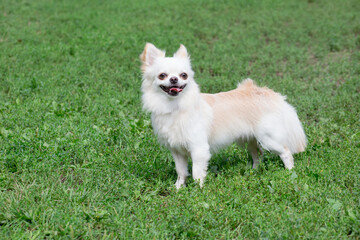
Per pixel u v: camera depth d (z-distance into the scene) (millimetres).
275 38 11812
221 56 10117
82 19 13070
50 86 7891
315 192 4094
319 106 7062
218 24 12930
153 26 12539
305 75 8891
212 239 3457
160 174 4887
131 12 14266
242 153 5520
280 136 4891
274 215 3695
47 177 4598
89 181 4500
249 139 5125
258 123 4828
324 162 4930
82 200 4090
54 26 12117
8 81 7945
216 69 9312
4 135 5543
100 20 13047
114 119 6445
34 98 7309
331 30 11938
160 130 4551
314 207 3816
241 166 4945
